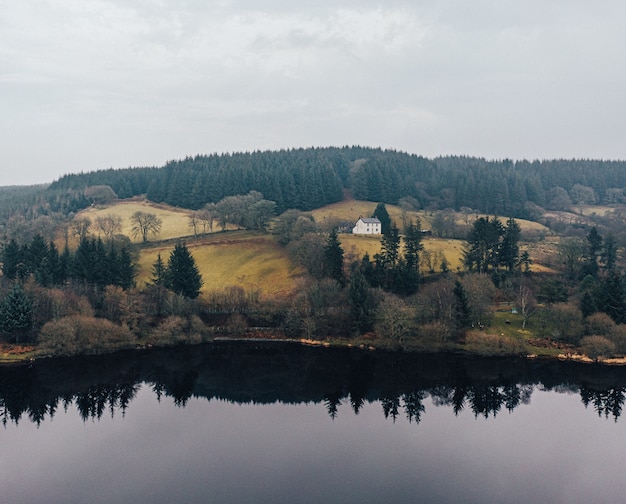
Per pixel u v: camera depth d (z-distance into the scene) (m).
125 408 78.19
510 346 100.94
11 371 94.06
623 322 103.69
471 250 134.50
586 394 82.62
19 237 168.38
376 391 86.00
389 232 135.62
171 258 129.00
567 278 132.88
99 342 104.75
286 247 154.88
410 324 107.06
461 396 82.81
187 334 114.12
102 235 177.50
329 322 117.44
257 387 88.44
